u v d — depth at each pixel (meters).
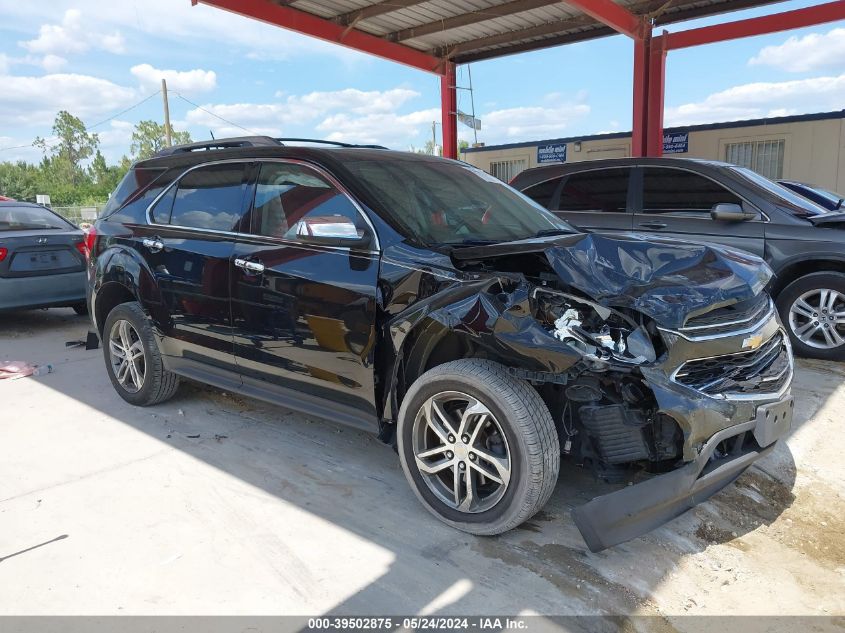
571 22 13.16
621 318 2.71
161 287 4.29
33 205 8.47
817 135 14.38
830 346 5.64
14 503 3.34
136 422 4.49
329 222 3.25
